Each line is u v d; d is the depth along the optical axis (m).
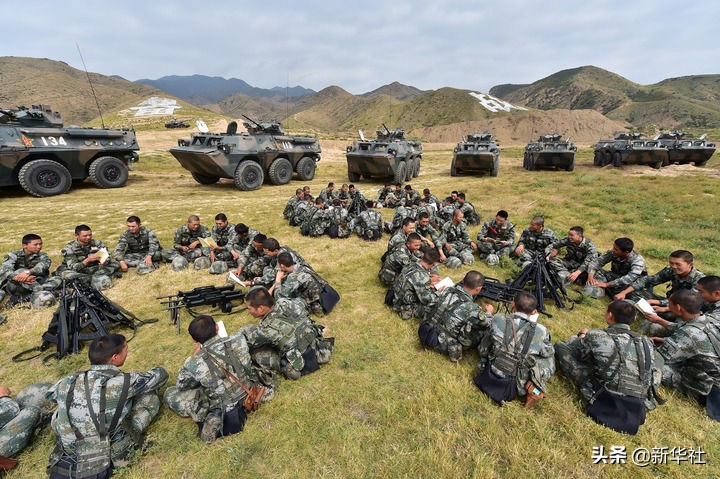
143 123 60.19
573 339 4.29
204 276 6.89
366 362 4.36
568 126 91.19
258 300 3.77
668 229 9.45
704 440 3.28
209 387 3.26
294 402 3.70
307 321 4.18
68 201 13.55
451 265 7.20
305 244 8.88
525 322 3.71
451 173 21.58
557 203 12.91
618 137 23.11
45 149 14.02
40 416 3.31
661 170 20.58
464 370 4.20
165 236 9.44
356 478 2.90
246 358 3.47
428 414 3.51
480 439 3.27
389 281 6.34
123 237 7.04
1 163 13.20
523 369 3.59
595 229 9.91
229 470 2.98
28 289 5.80
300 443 3.23
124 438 3.00
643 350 3.32
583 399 3.68
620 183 16.58
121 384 2.97
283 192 16.23
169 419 3.49
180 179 20.58
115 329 5.08
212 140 15.93
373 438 3.28
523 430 3.36
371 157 16.91
